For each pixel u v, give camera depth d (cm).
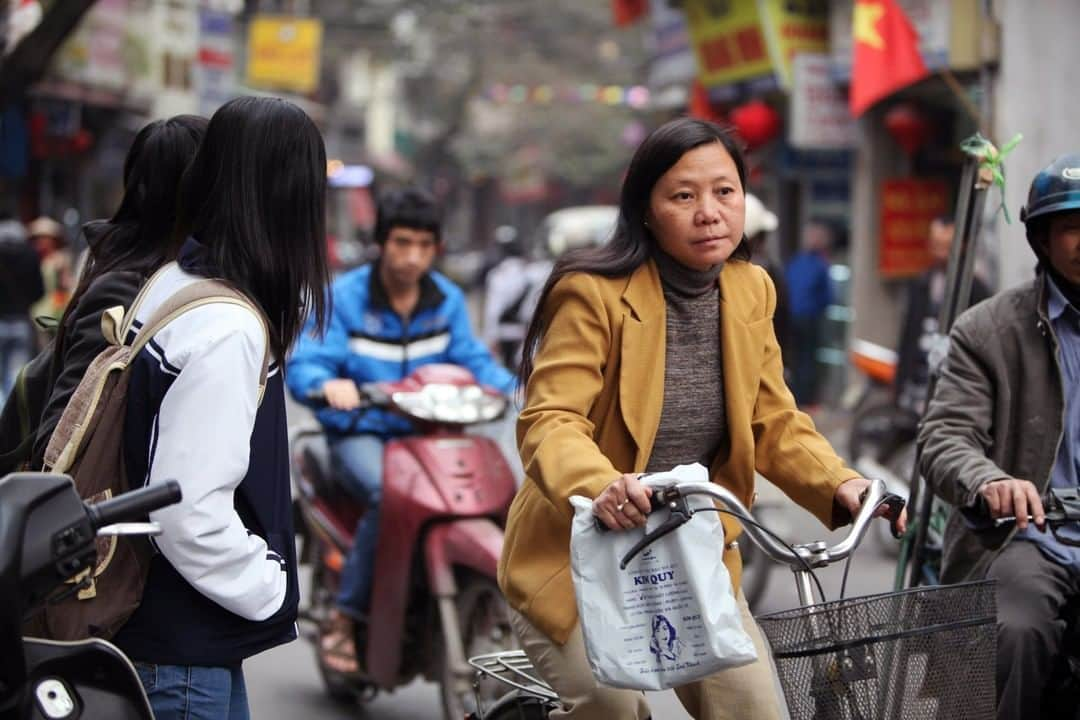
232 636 423
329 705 903
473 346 874
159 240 465
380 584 796
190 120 474
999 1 1472
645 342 466
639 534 406
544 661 479
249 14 4700
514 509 491
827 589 1175
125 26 3447
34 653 373
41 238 2270
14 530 342
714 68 2591
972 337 562
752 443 473
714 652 398
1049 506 498
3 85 1552
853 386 2333
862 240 2308
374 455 831
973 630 393
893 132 2155
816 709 374
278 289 436
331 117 7506
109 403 420
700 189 459
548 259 2714
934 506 615
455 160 8112
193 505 401
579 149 6919
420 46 7312
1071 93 1429
